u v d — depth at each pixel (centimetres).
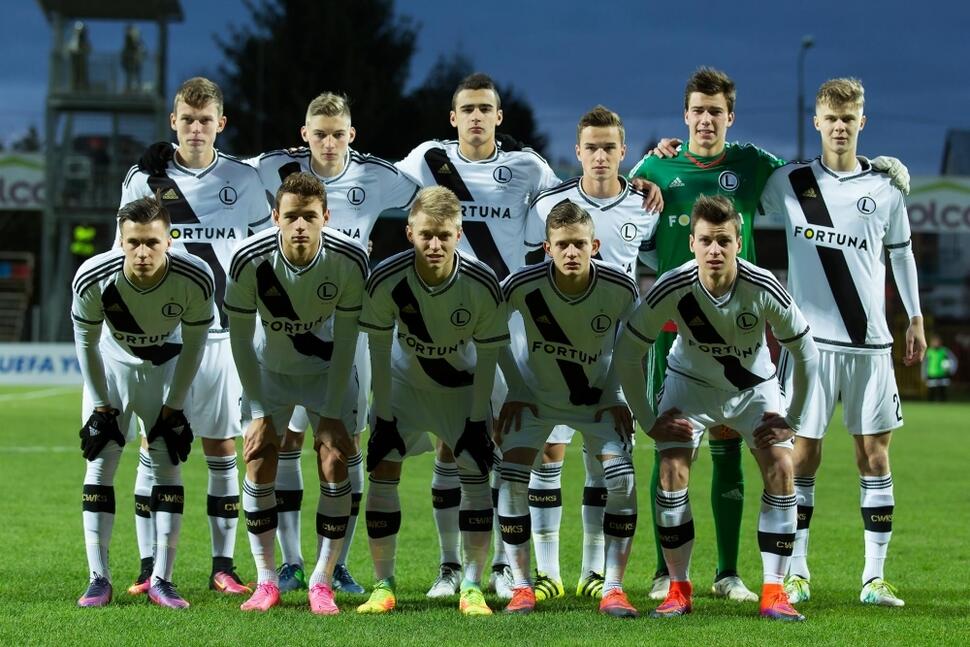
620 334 537
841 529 817
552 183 666
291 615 509
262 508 533
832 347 597
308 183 511
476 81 639
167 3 2862
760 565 682
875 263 603
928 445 1552
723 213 507
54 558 650
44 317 2850
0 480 1009
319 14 3916
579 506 922
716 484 601
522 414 548
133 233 500
